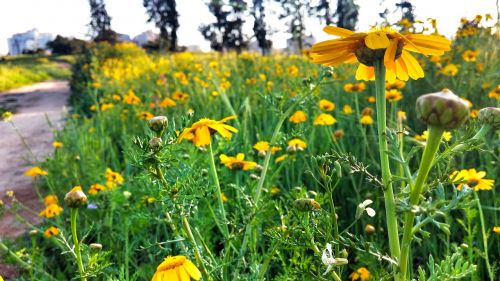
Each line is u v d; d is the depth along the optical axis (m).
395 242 0.16
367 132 0.67
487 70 0.73
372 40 0.16
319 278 0.21
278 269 0.36
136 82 1.45
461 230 0.44
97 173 0.66
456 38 0.98
